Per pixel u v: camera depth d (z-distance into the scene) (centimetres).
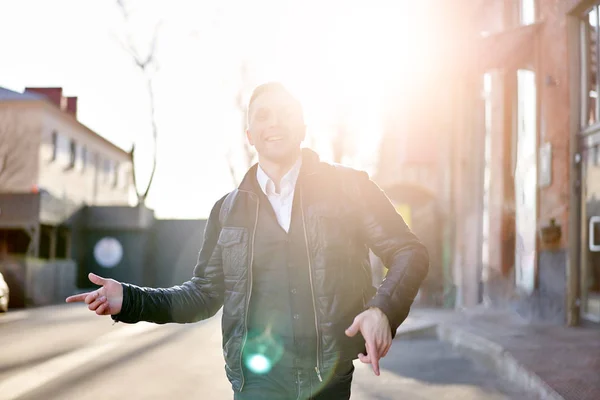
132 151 3231
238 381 202
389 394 548
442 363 715
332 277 195
